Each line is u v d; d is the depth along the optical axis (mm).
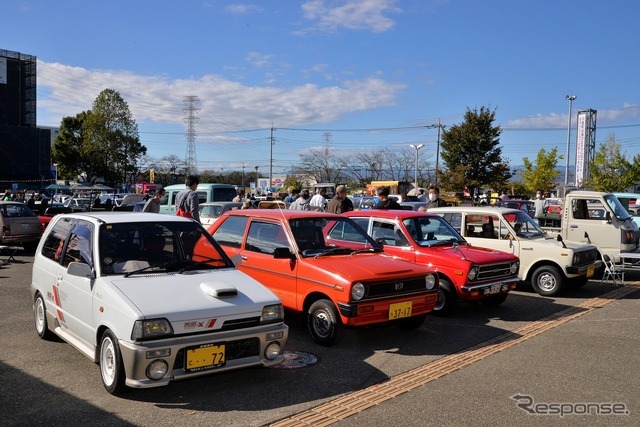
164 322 4234
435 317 7781
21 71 67750
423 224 8594
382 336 6672
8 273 11039
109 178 59500
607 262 10898
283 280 6660
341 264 6254
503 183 43969
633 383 5055
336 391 4766
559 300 9062
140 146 60344
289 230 6762
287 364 5500
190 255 5422
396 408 4395
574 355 5922
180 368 4305
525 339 6590
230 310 4527
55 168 51562
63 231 5996
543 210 16516
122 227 5328
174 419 4105
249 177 91750
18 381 4871
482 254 7984
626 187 34062
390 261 6582
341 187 11492
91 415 4148
